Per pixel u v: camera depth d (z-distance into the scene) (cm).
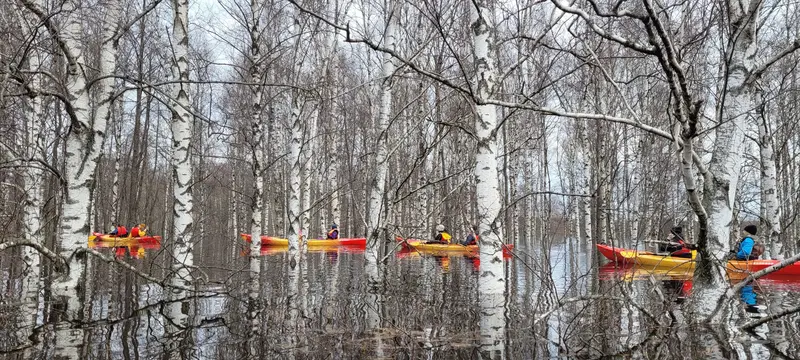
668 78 390
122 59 1277
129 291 721
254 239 1170
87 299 652
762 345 424
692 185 460
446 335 474
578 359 393
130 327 501
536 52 765
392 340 454
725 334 461
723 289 529
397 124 1413
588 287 817
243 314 573
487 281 618
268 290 769
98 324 512
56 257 650
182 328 498
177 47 832
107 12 685
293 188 1320
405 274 1027
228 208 2552
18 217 891
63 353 403
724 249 537
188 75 843
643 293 743
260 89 1131
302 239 1825
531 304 643
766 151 1088
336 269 1117
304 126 1399
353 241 1980
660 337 457
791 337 450
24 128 927
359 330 495
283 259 1384
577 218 1981
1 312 562
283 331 487
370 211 1024
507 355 406
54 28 615
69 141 667
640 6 538
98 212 2380
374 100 1384
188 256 838
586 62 498
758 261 952
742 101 534
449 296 716
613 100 1123
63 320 528
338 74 1505
